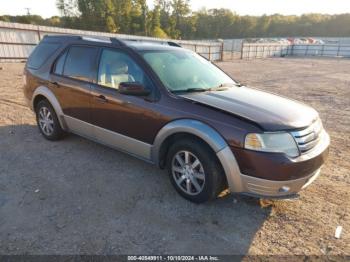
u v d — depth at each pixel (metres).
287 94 11.54
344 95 11.60
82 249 2.68
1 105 7.68
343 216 3.32
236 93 3.86
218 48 33.59
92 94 4.24
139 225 3.04
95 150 4.91
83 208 3.29
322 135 3.49
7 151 4.77
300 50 47.81
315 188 3.94
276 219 3.23
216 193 3.31
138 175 4.11
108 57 4.17
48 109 5.09
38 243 2.73
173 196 3.61
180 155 3.50
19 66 17.28
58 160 4.50
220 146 3.04
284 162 2.89
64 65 4.76
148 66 3.76
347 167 4.67
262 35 110.69
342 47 44.16
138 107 3.70
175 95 3.53
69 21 79.38
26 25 19.44
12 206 3.28
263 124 2.98
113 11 77.75
